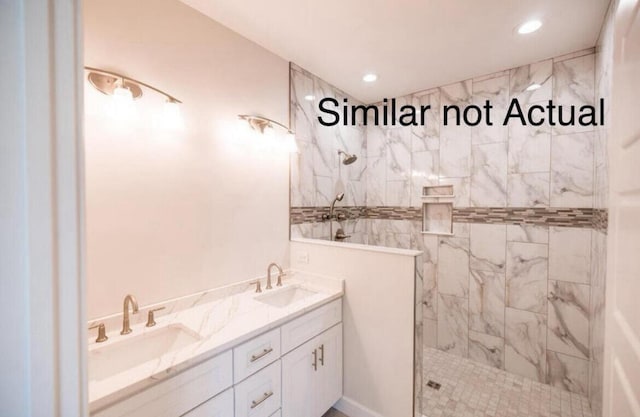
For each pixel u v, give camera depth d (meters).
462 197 2.49
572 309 2.04
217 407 1.17
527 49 1.98
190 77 1.56
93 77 1.22
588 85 1.96
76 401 0.42
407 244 2.82
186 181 1.55
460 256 2.51
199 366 1.10
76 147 0.41
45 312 0.39
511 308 2.27
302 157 2.27
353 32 1.79
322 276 1.96
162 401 1.00
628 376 0.70
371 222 3.05
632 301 0.68
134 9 1.35
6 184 0.36
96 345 1.16
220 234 1.72
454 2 1.52
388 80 2.46
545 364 2.14
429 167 2.67
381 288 1.71
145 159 1.39
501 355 2.32
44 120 0.38
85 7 1.21
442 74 2.36
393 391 1.68
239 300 1.68
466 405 1.92
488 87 2.36
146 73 1.39
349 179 2.81
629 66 0.70
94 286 1.24
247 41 1.85
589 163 1.96
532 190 2.17
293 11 1.60
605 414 0.92
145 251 1.39
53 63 0.39
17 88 0.36
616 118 0.81
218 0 1.51
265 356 1.35
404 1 1.52
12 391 0.37
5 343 0.36
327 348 1.75
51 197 0.39
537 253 2.16
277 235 2.07
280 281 1.95
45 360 0.39
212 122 1.67
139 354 1.27
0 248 0.36
